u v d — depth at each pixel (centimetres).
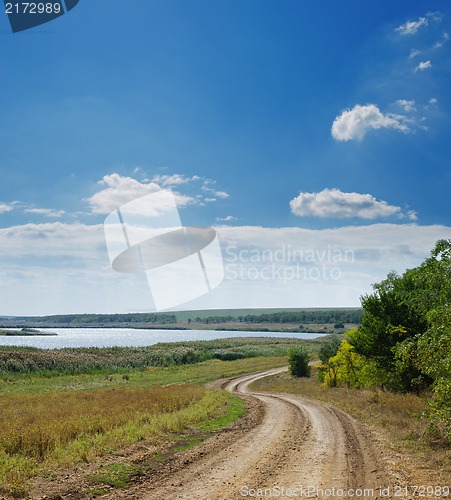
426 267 1712
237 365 7912
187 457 1322
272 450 1425
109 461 1226
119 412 2130
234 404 2828
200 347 11619
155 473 1143
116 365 7694
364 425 1948
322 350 5244
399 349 1576
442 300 1678
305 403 2911
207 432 1781
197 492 980
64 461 1186
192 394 3206
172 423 1819
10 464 1130
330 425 1950
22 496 919
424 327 2834
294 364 5934
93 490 983
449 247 1614
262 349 11294
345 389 3750
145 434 1598
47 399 3016
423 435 1589
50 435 1452
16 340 17038
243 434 1733
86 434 1550
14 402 2869
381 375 3161
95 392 3584
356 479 1088
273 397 3409
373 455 1354
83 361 7406
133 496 955
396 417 2038
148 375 6316
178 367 7788
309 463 1249
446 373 1373
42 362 6669
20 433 1428
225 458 1312
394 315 2936
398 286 3083
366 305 3156
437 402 1406
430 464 1238
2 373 5769
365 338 3122
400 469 1189
